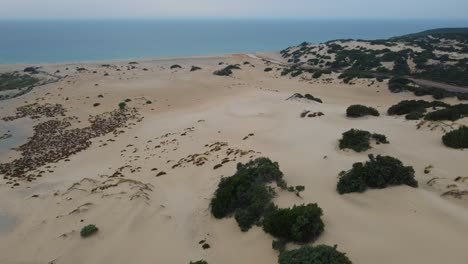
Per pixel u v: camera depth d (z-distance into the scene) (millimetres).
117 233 15570
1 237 17547
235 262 12445
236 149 25422
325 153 21422
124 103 48531
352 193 15172
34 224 18422
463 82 60625
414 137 23297
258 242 13039
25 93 56812
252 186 16078
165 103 50812
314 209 13016
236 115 38219
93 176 25672
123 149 33031
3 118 43594
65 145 35344
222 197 16078
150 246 14508
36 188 24438
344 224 12984
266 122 33312
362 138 22094
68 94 53062
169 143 32188
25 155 32750
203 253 13578
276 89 57562
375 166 15836
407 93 50125
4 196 23047
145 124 41688
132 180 21547
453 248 10836
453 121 24406
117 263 13688
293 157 21266
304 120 31578
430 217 12688
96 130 39781
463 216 12594
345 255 11031
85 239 15391
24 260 14938
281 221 12711
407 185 15289
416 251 10930
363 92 52906
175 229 15664
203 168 23031
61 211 19344
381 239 11766
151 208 17625
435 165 18078
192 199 18797
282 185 16422
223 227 15055
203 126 35844
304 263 10344
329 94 52844
